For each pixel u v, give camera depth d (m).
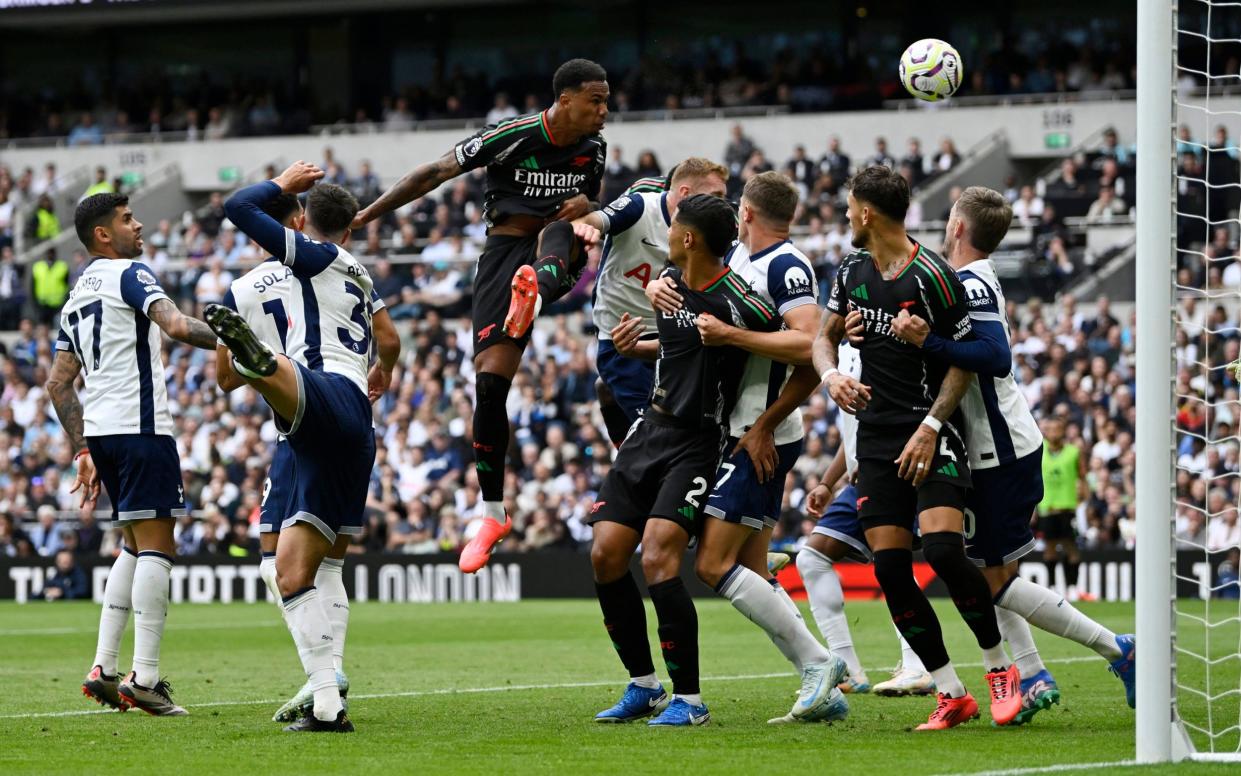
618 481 22.42
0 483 77.69
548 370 74.38
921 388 21.42
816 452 65.25
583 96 24.53
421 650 39.72
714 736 20.61
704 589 63.59
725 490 21.72
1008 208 21.88
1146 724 17.83
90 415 24.97
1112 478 63.12
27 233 100.69
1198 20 87.88
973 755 18.52
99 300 24.97
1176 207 18.05
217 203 98.00
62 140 110.69
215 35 112.81
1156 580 17.78
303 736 20.92
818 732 21.05
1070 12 97.56
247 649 40.81
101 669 24.64
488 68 108.62
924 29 100.56
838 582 27.30
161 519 24.86
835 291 21.81
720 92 101.31
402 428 73.25
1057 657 34.78
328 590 24.62
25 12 103.81
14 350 84.00
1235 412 65.19
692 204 21.42
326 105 111.06
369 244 90.88
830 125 95.94
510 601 65.31
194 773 17.44
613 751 19.08
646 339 25.77
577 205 24.62
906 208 21.19
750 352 21.44
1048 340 70.62
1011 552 22.12
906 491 21.50
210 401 78.75
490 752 19.08
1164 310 17.84
